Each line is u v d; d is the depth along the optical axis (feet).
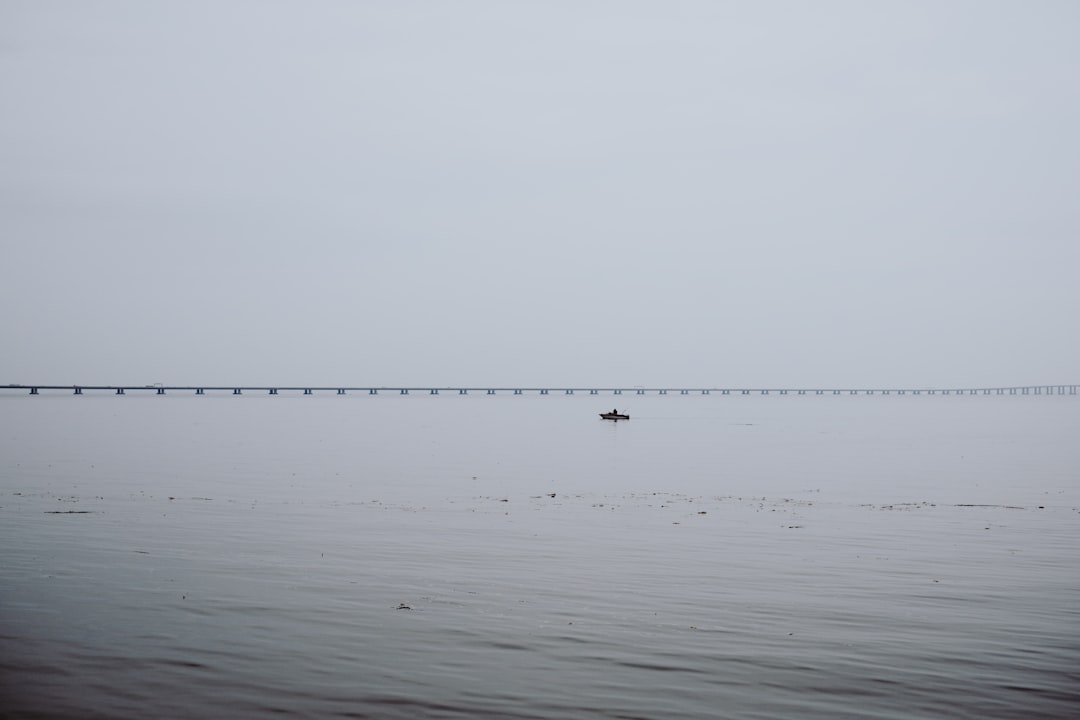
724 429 447.42
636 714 55.06
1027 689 59.00
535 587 84.48
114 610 75.41
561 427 464.24
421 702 56.54
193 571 90.02
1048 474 204.95
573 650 66.08
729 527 121.49
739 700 57.26
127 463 217.56
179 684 59.21
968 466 227.20
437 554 99.96
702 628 71.51
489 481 183.11
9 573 88.48
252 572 89.81
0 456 236.63
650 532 116.47
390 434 377.71
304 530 115.85
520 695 57.72
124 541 106.11
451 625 71.82
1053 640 68.90
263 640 67.82
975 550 104.47
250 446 288.51
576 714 55.01
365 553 100.12
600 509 139.74
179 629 70.38
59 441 303.48
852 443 328.49
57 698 56.90
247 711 55.11
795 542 109.29
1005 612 76.48
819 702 56.95
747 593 82.64
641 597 80.84
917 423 529.86
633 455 264.52
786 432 416.87
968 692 58.59
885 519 130.31
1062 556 100.58
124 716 54.39
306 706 55.88
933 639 69.10
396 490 164.25
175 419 521.65
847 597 81.20
